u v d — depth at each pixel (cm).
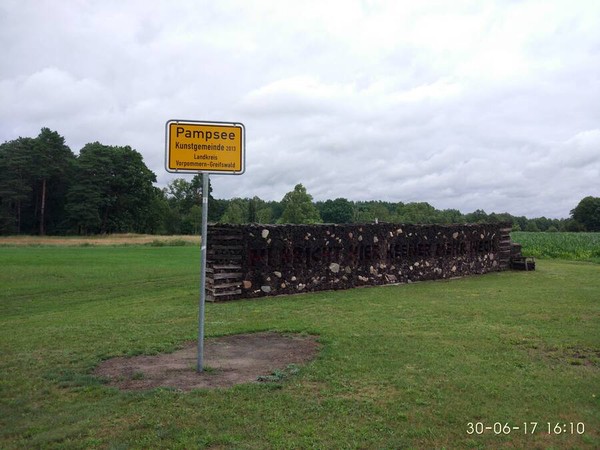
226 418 459
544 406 489
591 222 8212
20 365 650
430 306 1078
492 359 648
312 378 571
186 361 659
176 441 414
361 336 778
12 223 7669
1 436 434
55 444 414
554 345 719
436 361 635
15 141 8188
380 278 1529
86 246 4444
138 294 1423
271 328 854
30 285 1653
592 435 429
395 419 458
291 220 6519
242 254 1236
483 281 1633
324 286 1390
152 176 8906
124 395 522
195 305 1143
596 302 1121
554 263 2420
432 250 1692
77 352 710
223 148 609
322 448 402
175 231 9700
